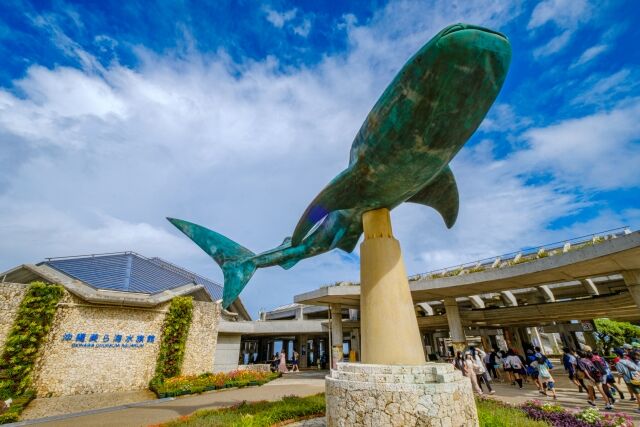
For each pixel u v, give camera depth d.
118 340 15.94
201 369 18.17
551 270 12.56
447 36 3.60
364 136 5.23
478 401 9.05
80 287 17.23
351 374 5.56
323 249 8.18
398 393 4.90
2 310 13.97
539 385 11.69
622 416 7.00
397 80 4.30
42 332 14.10
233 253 8.91
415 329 6.04
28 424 10.05
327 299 20.33
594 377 9.67
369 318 6.16
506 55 3.74
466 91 3.93
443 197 7.32
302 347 31.77
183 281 22.98
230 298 8.48
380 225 6.72
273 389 16.08
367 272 6.44
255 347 36.81
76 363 14.69
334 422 5.39
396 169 5.24
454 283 15.77
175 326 17.44
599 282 19.11
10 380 12.94
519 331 26.94
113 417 10.55
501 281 14.66
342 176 5.95
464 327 24.52
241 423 7.34
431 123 4.32
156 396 14.46
